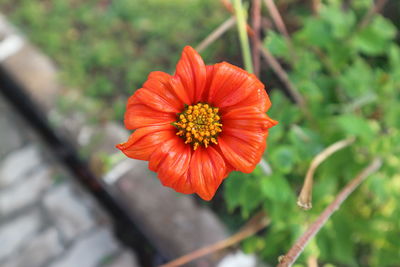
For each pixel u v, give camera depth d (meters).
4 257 0.48
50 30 0.65
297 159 0.29
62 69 0.59
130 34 0.63
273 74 0.38
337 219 0.32
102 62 0.60
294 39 0.36
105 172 0.38
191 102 0.21
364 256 0.40
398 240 0.33
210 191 0.21
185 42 0.58
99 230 0.49
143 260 0.46
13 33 0.60
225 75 0.20
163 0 0.64
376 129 0.35
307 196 0.24
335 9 0.34
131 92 0.56
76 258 0.47
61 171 0.53
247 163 0.20
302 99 0.33
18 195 0.52
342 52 0.34
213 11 0.60
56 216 0.50
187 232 0.40
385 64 0.42
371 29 0.33
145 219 0.42
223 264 0.38
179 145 0.21
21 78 0.55
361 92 0.33
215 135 0.21
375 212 0.36
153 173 0.44
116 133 0.48
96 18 0.66
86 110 0.51
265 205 0.31
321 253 0.32
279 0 0.38
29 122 0.58
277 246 0.33
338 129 0.33
